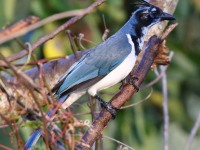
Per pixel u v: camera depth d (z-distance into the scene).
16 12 14.41
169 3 12.67
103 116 9.60
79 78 11.40
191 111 17.08
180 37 16.81
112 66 11.66
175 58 16.44
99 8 15.14
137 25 12.16
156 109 16.42
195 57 16.62
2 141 13.38
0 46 14.23
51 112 9.05
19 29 8.34
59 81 11.25
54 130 9.22
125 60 11.73
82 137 9.36
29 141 9.61
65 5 15.04
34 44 9.44
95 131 9.42
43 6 14.96
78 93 11.38
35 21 8.45
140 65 10.20
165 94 11.63
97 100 11.55
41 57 14.45
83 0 15.34
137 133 15.35
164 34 10.23
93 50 11.86
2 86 9.17
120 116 15.34
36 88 8.80
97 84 11.59
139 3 12.41
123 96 9.92
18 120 9.37
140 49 12.05
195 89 17.14
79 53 12.23
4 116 8.72
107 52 11.71
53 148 8.77
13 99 8.99
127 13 15.80
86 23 14.68
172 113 16.55
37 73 11.52
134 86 9.99
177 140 16.48
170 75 16.58
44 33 14.65
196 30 17.22
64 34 14.34
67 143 8.80
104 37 12.16
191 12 17.19
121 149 10.12
